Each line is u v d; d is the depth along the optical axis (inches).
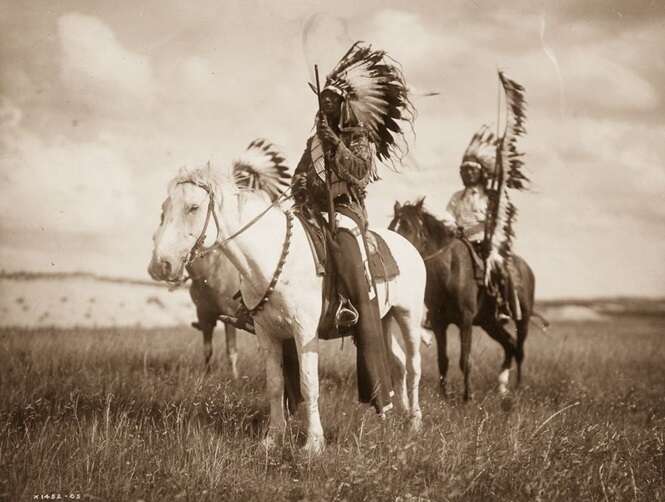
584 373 408.8
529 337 665.0
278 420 242.5
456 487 198.8
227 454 220.4
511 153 361.4
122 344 434.9
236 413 265.0
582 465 221.5
